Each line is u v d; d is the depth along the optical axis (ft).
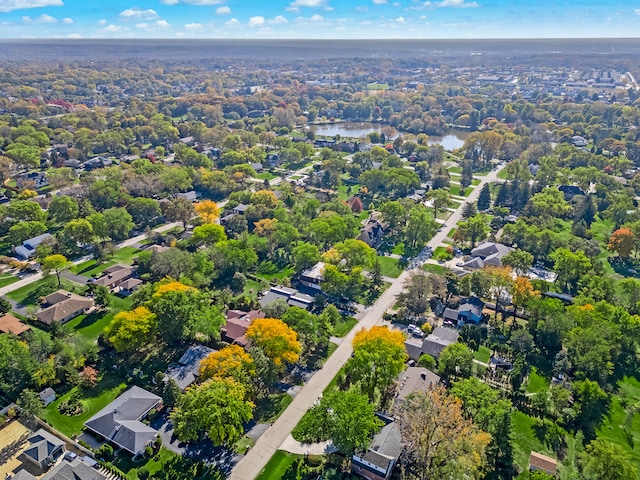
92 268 535.60
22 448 299.38
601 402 357.00
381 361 339.77
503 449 298.35
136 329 367.66
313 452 304.91
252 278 529.86
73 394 346.33
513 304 461.78
